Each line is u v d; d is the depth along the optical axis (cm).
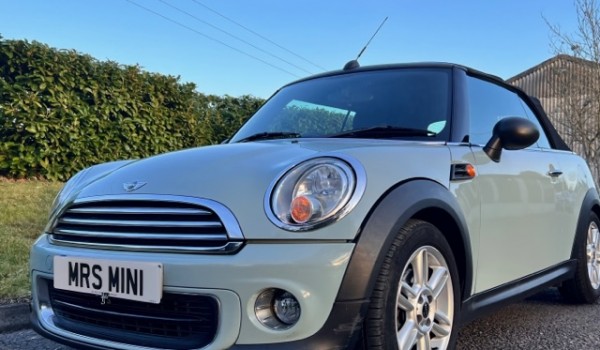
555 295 449
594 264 427
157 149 863
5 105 706
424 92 307
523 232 312
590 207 408
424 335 235
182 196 211
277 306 198
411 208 217
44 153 740
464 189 259
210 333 201
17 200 642
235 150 247
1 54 712
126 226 218
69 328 234
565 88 1362
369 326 204
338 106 321
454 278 251
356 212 202
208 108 1013
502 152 304
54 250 237
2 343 324
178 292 200
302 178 206
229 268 194
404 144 251
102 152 802
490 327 352
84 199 235
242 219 199
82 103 775
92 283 220
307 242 195
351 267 197
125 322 221
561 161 383
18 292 378
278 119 339
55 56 743
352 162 212
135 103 836
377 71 340
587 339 327
